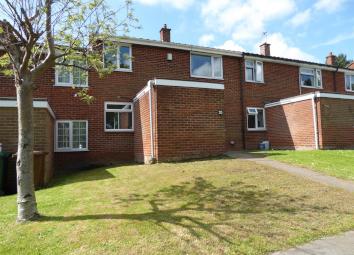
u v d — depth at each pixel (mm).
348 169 10484
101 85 15641
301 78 21312
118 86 15945
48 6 6801
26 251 4906
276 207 6812
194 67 17984
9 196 9203
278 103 18406
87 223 5844
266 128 19438
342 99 16328
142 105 13859
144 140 13461
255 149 18469
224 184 8477
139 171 10562
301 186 8461
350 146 16328
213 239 5191
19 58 6863
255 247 4988
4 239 5398
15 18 6488
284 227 5785
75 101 15133
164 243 5008
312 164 11172
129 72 16234
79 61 9352
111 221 5906
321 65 21828
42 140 10898
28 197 6336
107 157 15375
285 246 5082
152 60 16844
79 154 14969
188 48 17609
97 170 12719
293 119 17250
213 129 12883
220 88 13195
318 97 15625
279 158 12312
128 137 15820
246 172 9742
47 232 5574
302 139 16609
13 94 14117
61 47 8484
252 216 6246
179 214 6285
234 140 18516
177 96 12273
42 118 10938
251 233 5473
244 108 19000
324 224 6008
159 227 5598
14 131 10617
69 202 7410
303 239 5344
